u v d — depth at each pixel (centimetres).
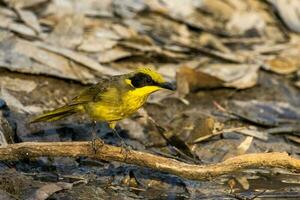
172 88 1093
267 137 1312
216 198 1102
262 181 1164
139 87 1088
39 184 1042
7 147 1012
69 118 1266
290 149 1283
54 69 1388
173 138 1247
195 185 1129
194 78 1441
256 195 1105
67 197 1037
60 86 1371
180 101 1402
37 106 1294
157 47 1530
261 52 1594
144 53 1512
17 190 1023
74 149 1020
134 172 1138
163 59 1518
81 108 1123
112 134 1259
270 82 1524
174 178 1136
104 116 1103
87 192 1059
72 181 1096
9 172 1053
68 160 1143
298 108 1462
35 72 1368
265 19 1666
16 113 1245
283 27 1669
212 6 1648
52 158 1136
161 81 1094
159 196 1094
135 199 1073
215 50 1579
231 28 1634
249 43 1616
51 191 1033
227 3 1664
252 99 1465
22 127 1212
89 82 1391
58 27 1505
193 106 1400
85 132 1249
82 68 1417
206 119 1278
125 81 1095
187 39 1577
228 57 1550
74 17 1531
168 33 1575
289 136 1327
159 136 1266
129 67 1484
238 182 1151
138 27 1560
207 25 1619
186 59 1530
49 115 1103
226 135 1293
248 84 1487
